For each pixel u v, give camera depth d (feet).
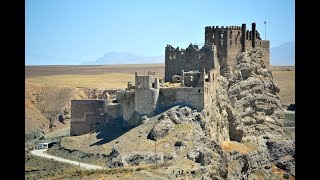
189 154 603.26
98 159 629.51
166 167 576.61
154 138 635.25
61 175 567.59
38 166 630.33
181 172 560.20
